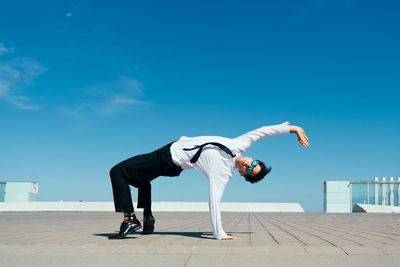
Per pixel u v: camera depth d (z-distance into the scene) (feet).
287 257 7.68
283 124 11.72
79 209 57.06
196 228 17.34
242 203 57.77
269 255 7.96
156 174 12.26
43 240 11.34
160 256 7.92
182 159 11.91
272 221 24.93
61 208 56.80
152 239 11.51
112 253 8.35
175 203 57.26
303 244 10.01
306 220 27.02
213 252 8.38
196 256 7.88
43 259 7.66
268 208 57.47
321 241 10.96
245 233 14.26
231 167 11.74
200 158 11.70
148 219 13.26
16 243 10.30
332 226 19.45
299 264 7.03
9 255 8.11
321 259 7.43
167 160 11.96
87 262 7.38
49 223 22.67
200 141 12.00
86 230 16.34
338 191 56.70
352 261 7.23
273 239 11.62
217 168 11.56
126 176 12.07
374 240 11.35
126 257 7.85
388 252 8.27
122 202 11.91
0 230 16.48
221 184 11.69
